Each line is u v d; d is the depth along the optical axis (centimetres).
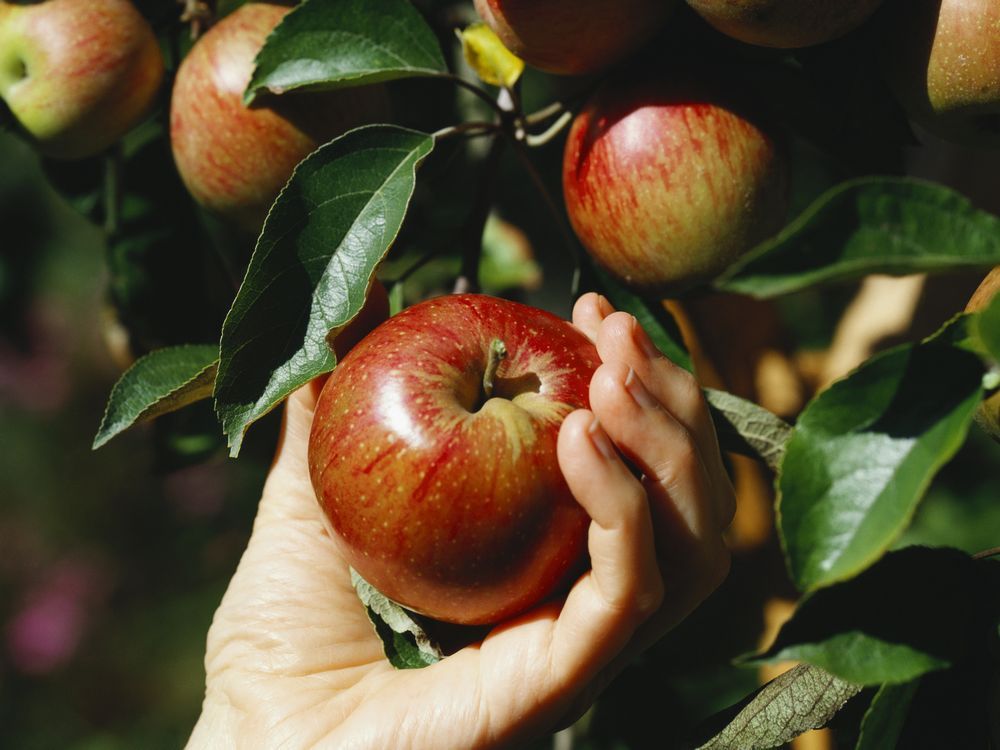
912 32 36
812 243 28
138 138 52
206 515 130
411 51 41
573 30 37
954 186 54
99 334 139
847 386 29
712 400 40
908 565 31
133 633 136
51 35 44
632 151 38
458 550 35
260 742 41
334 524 36
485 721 37
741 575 56
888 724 32
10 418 142
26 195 113
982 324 28
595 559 35
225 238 57
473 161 58
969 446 88
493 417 35
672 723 52
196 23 46
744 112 38
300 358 36
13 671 136
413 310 38
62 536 140
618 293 42
